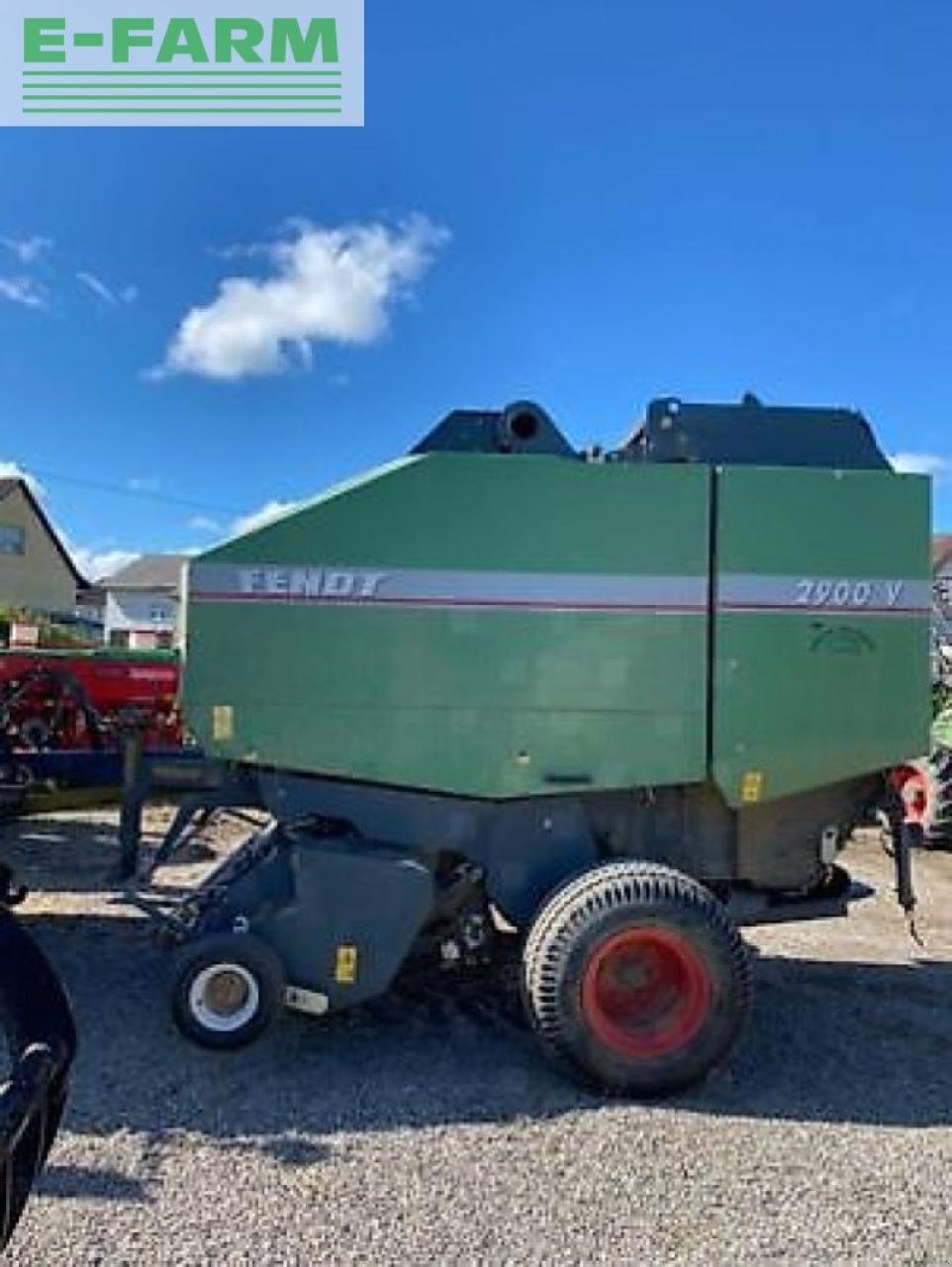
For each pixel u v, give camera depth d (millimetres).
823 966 6238
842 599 4871
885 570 4906
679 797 5035
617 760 4789
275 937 4641
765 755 4816
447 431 4984
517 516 4797
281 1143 3875
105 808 7301
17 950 2322
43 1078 2102
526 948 4496
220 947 4555
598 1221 3422
